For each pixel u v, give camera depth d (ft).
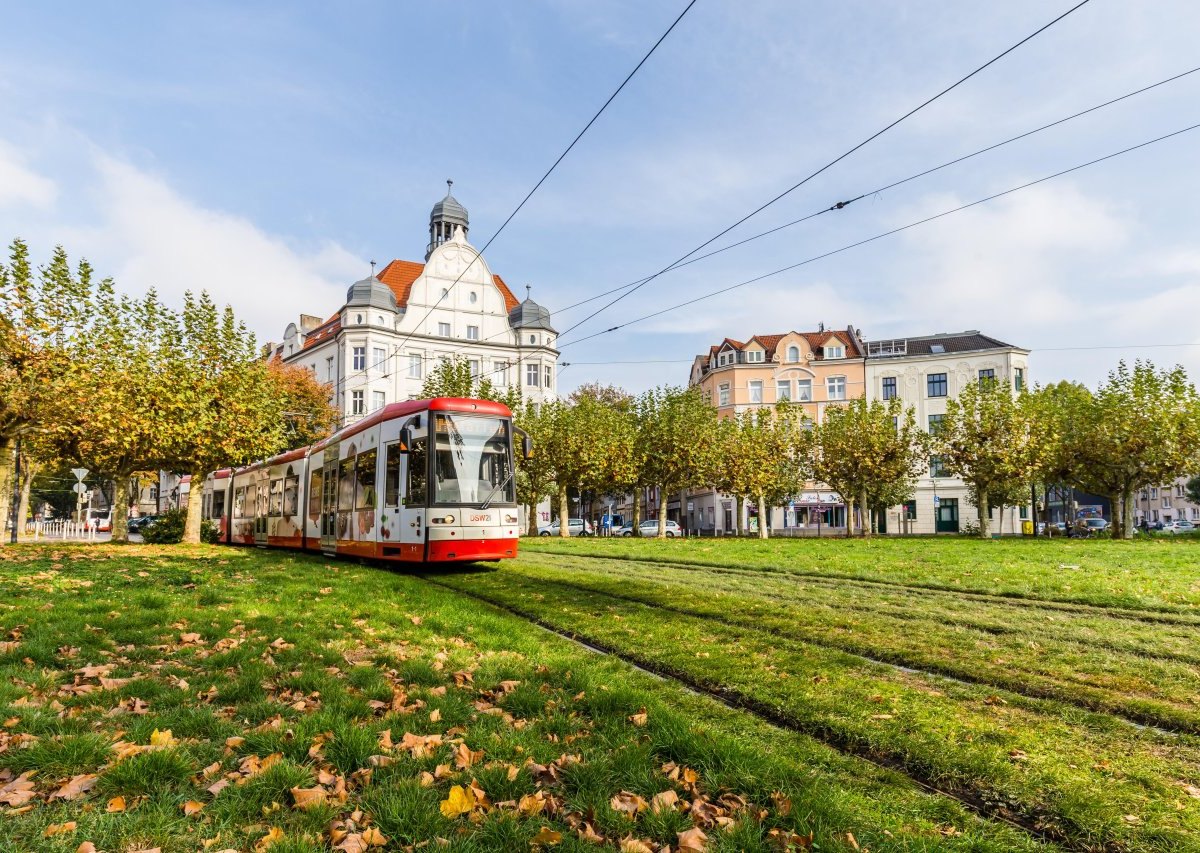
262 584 38.01
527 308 209.05
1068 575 47.65
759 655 24.47
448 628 28.12
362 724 15.84
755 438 135.64
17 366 66.39
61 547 73.20
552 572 52.75
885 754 15.92
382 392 188.14
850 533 141.18
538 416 132.26
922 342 216.33
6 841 10.61
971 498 169.27
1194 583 42.55
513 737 15.52
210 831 11.23
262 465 88.79
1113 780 14.23
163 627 25.48
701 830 11.73
